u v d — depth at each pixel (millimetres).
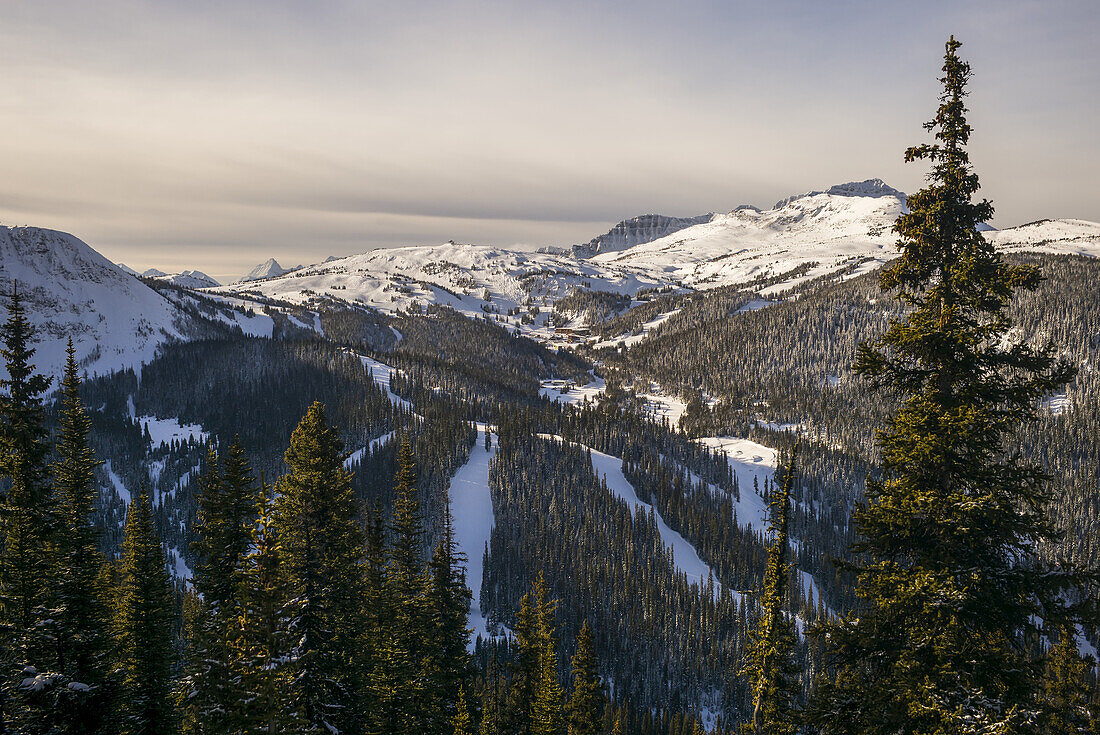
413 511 47875
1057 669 34312
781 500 25234
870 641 18266
